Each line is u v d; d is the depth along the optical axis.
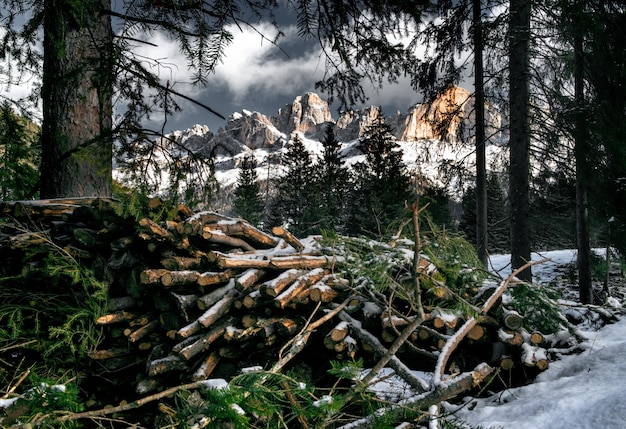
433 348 3.11
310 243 3.89
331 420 1.82
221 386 1.43
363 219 18.91
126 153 3.79
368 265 3.14
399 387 3.14
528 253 8.52
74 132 4.68
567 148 8.57
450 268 3.27
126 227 3.35
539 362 3.23
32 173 5.94
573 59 8.49
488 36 8.94
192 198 3.74
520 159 8.65
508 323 3.21
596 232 9.55
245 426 1.18
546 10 8.24
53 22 3.96
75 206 4.10
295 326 3.02
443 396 1.95
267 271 3.31
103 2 4.80
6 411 1.16
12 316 3.18
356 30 4.80
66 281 3.45
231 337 2.93
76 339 3.30
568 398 2.58
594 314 4.86
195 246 3.41
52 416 1.22
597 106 7.95
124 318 3.19
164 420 2.87
